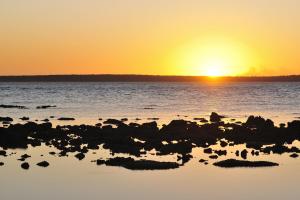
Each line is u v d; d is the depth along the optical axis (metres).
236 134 47.78
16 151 38.03
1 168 31.69
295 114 78.56
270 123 55.75
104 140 43.16
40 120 65.88
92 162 33.44
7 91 186.38
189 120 66.00
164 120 66.44
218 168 31.83
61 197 25.27
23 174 30.02
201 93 165.12
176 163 32.50
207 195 25.80
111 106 96.56
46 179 28.83
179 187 27.23
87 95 148.25
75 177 29.25
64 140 43.47
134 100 119.44
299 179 29.02
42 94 156.00
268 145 42.53
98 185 27.56
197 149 39.34
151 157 35.44
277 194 25.97
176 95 149.25
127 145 40.25
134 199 25.02
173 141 43.84
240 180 28.80
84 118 69.62
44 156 35.69
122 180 28.61
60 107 93.56
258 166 32.41
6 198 25.09
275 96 140.50
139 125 53.69
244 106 98.06
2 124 60.09
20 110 85.88
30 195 25.61
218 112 82.38
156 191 26.45
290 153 37.50
